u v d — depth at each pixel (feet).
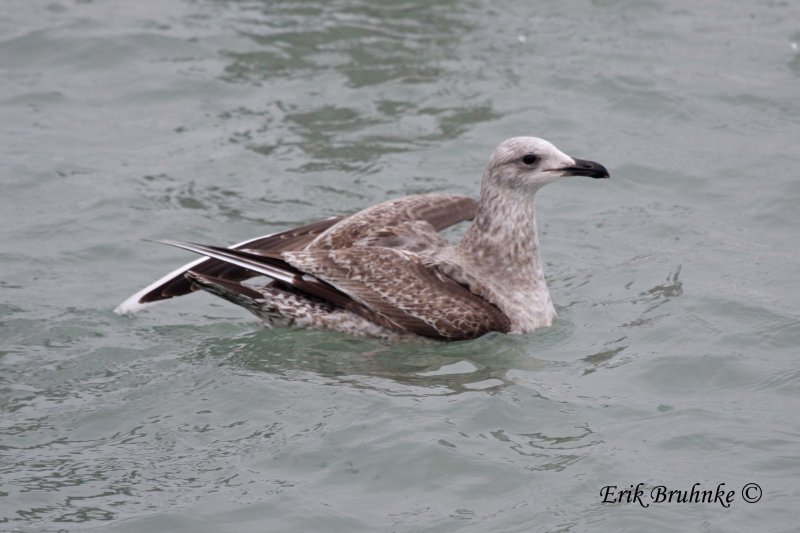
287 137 63.72
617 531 32.01
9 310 46.55
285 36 74.64
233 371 41.83
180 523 32.53
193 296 49.67
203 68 70.74
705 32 75.41
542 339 44.98
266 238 47.03
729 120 65.31
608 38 74.69
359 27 76.07
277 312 44.62
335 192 58.44
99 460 35.88
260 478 34.78
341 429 37.24
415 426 37.24
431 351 43.98
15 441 37.04
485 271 45.83
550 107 66.69
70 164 60.39
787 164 60.34
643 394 39.96
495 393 39.73
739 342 43.57
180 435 37.35
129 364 42.70
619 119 65.72
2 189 57.52
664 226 55.52
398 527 32.42
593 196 59.06
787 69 70.28
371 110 66.59
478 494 33.96
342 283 43.52
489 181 45.75
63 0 78.79
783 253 52.06
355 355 43.70
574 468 35.06
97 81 69.41
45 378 41.50
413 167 60.80
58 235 53.67
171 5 78.64
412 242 46.19
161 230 54.44
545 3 79.05
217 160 61.36
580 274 51.52
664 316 46.26
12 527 32.22
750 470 34.73
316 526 32.45
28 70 70.13
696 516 32.58
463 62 71.72
